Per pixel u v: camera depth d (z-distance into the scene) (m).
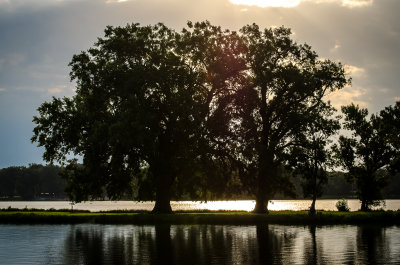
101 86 47.56
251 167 47.47
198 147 45.53
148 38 49.84
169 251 23.50
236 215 41.31
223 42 49.66
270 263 19.84
